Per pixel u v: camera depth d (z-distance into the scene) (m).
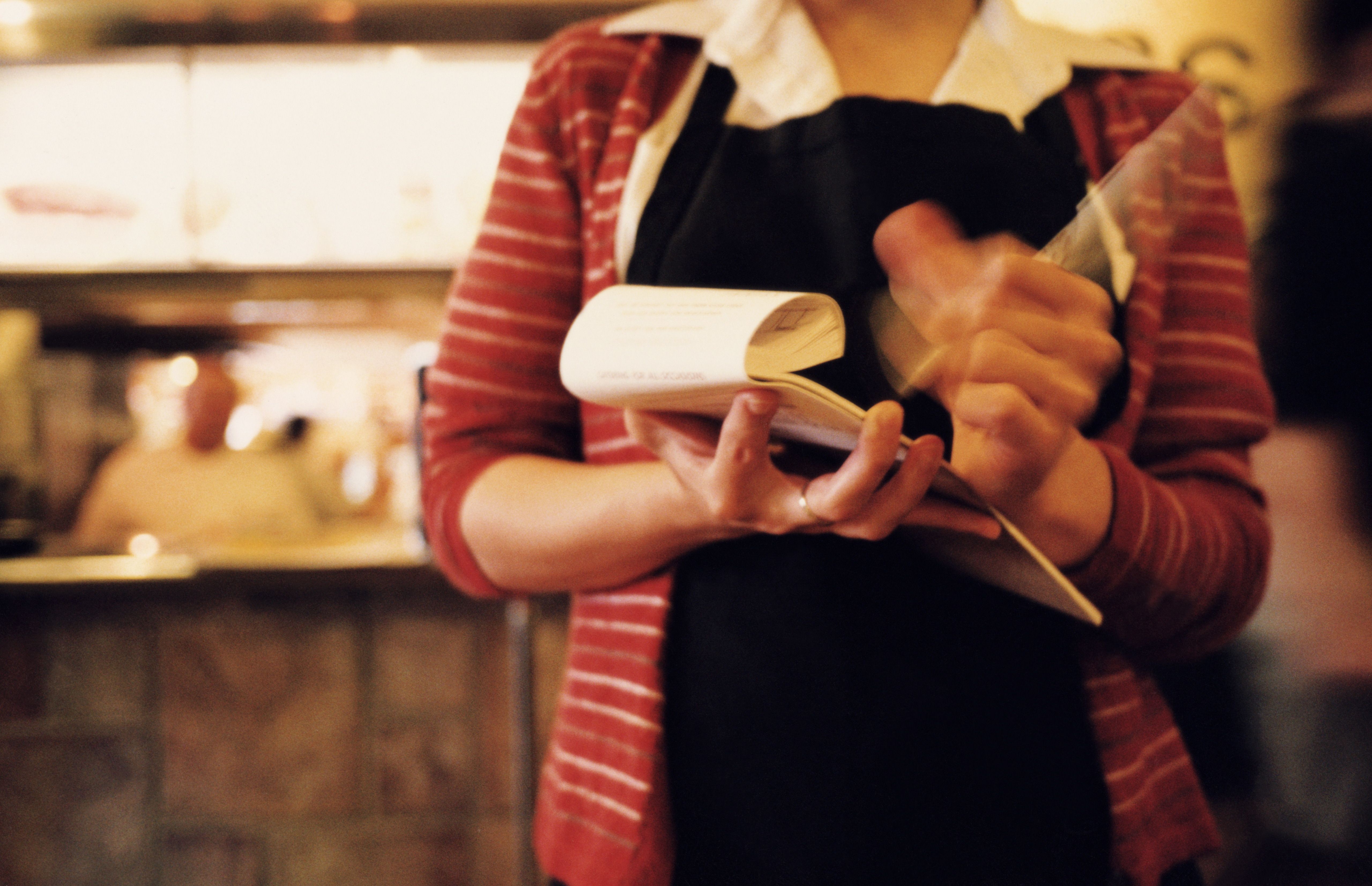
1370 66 0.89
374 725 2.87
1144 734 1.11
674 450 0.94
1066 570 1.05
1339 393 0.92
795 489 0.91
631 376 0.90
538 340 1.17
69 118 3.21
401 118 3.30
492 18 3.14
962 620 1.06
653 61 1.16
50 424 3.82
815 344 0.90
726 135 1.13
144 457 3.67
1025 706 1.06
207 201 3.25
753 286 1.10
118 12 3.04
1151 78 1.17
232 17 3.08
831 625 1.06
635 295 0.93
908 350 1.00
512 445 1.17
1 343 3.58
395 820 2.86
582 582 1.12
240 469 3.71
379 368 4.13
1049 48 1.17
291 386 4.12
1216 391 1.11
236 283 3.21
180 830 2.85
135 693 2.86
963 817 1.04
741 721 1.07
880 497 0.91
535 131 1.17
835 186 1.10
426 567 2.81
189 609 2.87
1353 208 0.89
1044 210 1.11
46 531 3.72
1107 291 1.02
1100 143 1.15
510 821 2.86
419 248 3.30
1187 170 1.00
